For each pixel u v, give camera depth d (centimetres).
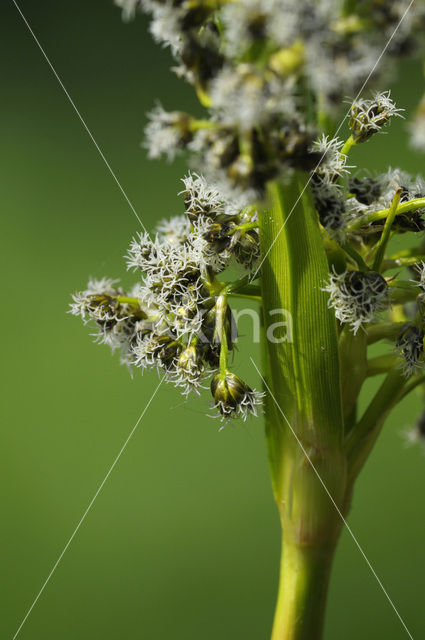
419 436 21
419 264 19
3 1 48
